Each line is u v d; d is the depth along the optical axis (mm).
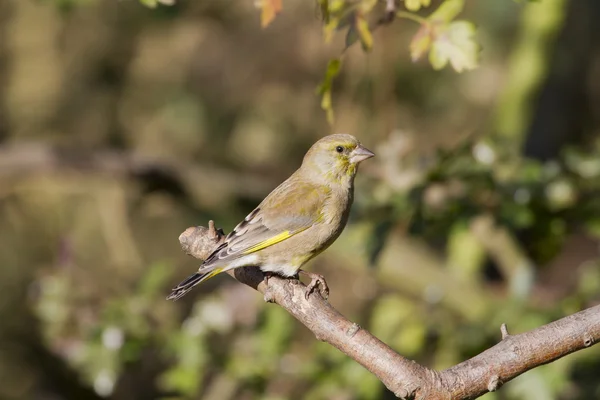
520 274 11117
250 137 17203
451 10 6418
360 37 6273
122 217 16344
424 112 16703
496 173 10328
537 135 15422
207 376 12789
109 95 17219
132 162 15008
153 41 17000
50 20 16484
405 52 15742
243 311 11359
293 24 16094
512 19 16344
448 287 12562
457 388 5781
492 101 16562
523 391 9867
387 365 5895
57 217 17078
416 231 10219
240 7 16422
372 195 10406
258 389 11344
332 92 15250
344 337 6086
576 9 15906
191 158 17328
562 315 10508
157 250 17281
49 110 16984
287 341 11297
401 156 10742
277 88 16766
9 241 17156
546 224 10625
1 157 15016
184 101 17234
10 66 16844
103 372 11125
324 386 10969
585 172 10344
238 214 15016
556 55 15547
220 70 17031
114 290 12328
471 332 10953
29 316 17062
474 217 10492
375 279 13688
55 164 14891
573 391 10766
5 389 16641
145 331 11336
